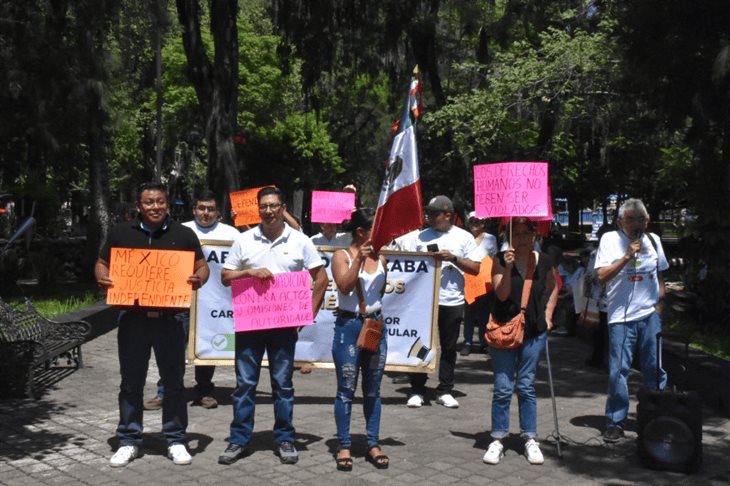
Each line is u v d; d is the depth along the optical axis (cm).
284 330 612
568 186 3303
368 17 2467
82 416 741
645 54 1064
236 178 2045
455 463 617
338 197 1029
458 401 841
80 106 1700
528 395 629
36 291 1691
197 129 2445
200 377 793
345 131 4956
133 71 3691
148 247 597
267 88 4100
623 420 691
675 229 1445
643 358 691
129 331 599
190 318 795
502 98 2302
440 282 821
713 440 696
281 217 621
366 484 564
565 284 1380
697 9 989
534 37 2562
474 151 2538
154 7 2552
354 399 836
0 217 2328
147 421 724
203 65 2056
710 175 1184
